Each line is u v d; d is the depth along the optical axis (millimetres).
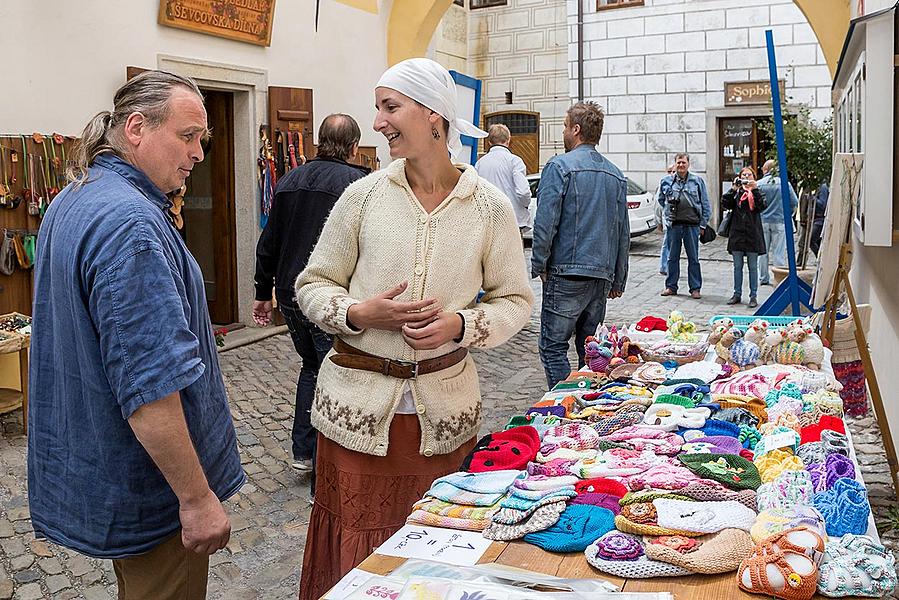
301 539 4023
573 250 4953
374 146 9992
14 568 3715
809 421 2633
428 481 2668
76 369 2055
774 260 11297
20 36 6199
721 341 3566
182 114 2115
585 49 18516
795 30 16781
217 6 7707
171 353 1964
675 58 17781
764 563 1704
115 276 1947
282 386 6699
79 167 2111
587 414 2838
